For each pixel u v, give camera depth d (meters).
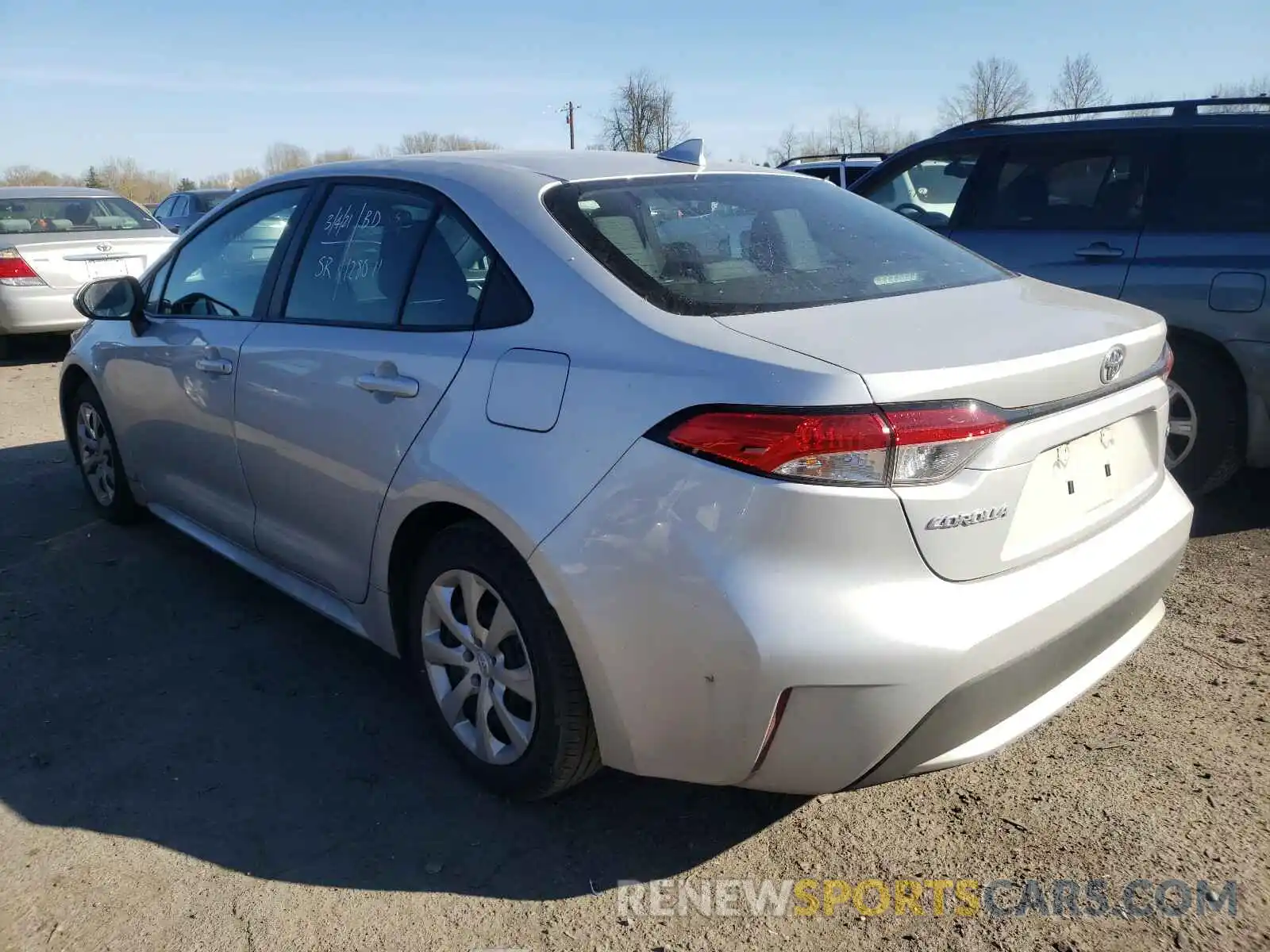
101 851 2.61
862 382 2.08
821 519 2.08
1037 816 2.68
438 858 2.58
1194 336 4.55
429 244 2.99
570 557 2.35
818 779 2.22
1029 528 2.33
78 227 10.06
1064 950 2.24
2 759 3.01
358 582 3.14
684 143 3.41
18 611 4.01
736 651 2.13
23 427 7.01
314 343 3.20
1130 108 4.99
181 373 3.84
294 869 2.54
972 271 3.04
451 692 2.88
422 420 2.76
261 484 3.50
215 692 3.40
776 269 2.72
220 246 3.93
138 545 4.69
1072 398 2.38
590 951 2.27
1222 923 2.30
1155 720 3.09
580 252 2.64
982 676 2.17
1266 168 4.47
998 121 5.49
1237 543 4.42
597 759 2.56
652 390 2.28
